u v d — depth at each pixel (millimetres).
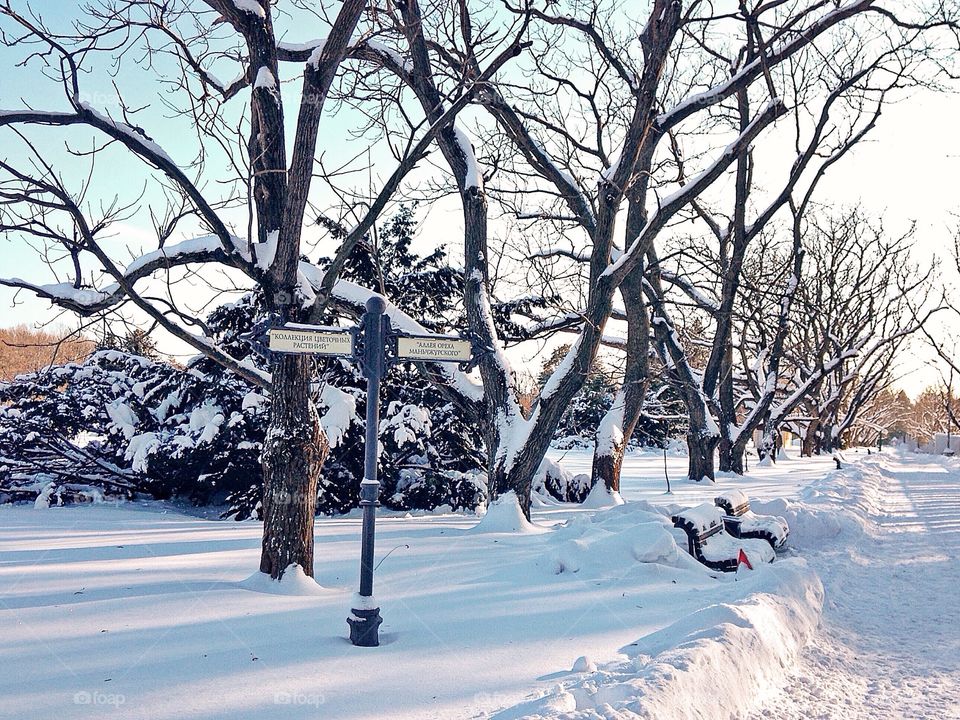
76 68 8391
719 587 9188
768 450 39844
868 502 19766
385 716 4793
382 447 19000
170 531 13797
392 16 10164
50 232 8289
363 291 12977
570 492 21406
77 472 18797
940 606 9047
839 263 49312
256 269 8820
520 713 4570
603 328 14016
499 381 14344
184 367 18406
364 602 6344
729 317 27234
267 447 8391
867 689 6125
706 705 5141
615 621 7430
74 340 9734
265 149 9266
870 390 63406
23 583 8000
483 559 10039
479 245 14656
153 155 8602
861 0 15164
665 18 13305
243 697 5031
